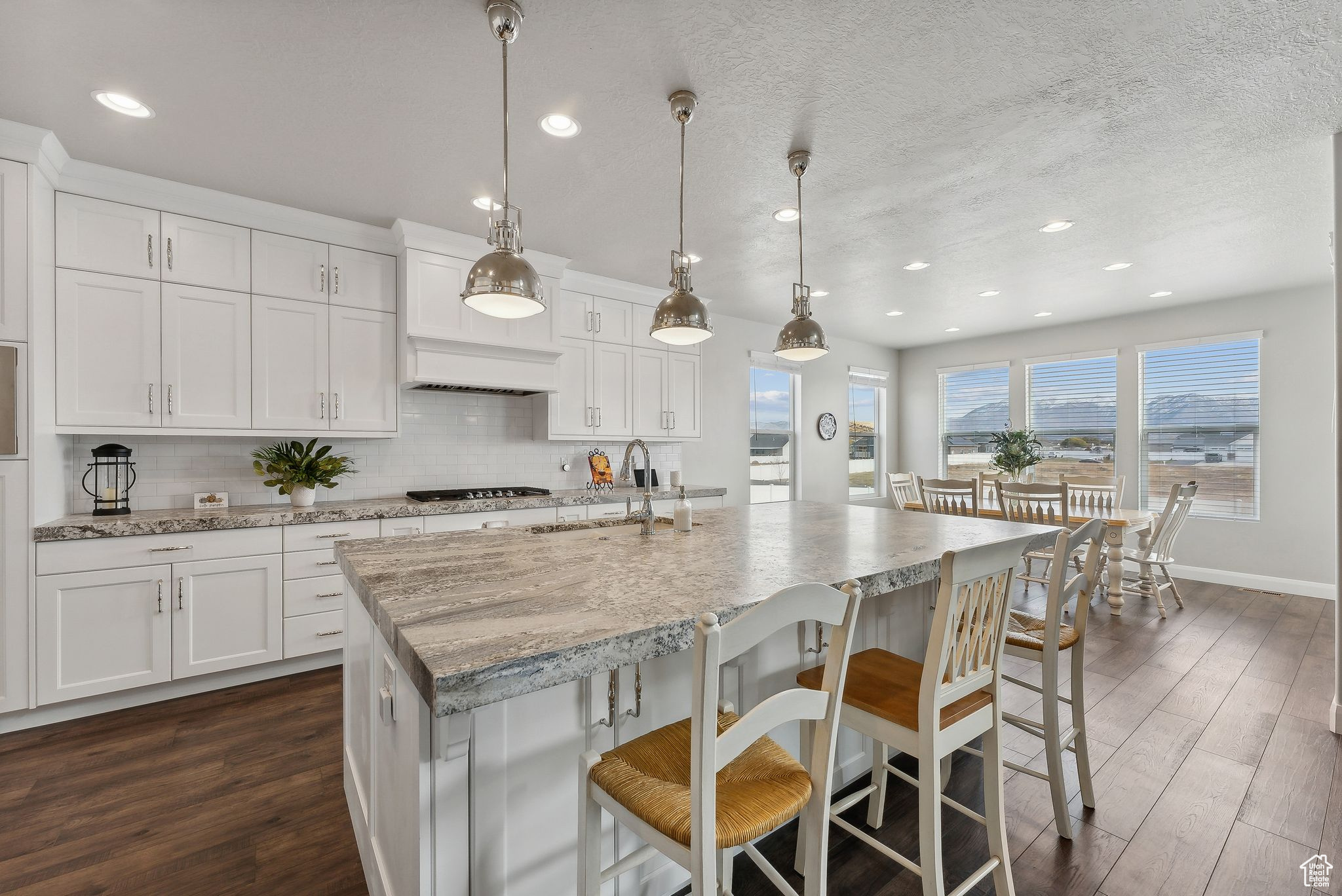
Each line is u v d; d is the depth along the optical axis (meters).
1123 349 5.36
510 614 1.13
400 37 1.78
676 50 1.84
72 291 2.56
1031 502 4.35
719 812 1.00
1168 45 1.79
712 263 3.93
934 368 6.86
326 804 1.91
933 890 1.31
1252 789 1.97
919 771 1.33
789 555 1.76
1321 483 4.39
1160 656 3.22
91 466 2.86
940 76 1.96
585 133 2.31
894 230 3.31
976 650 1.42
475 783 1.14
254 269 3.00
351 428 3.27
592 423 4.30
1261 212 3.04
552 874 1.26
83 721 2.47
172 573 2.63
